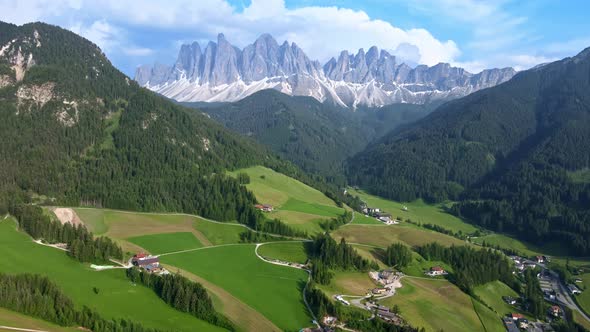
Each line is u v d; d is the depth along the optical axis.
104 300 162.38
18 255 184.88
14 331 128.62
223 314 165.88
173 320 158.25
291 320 172.12
